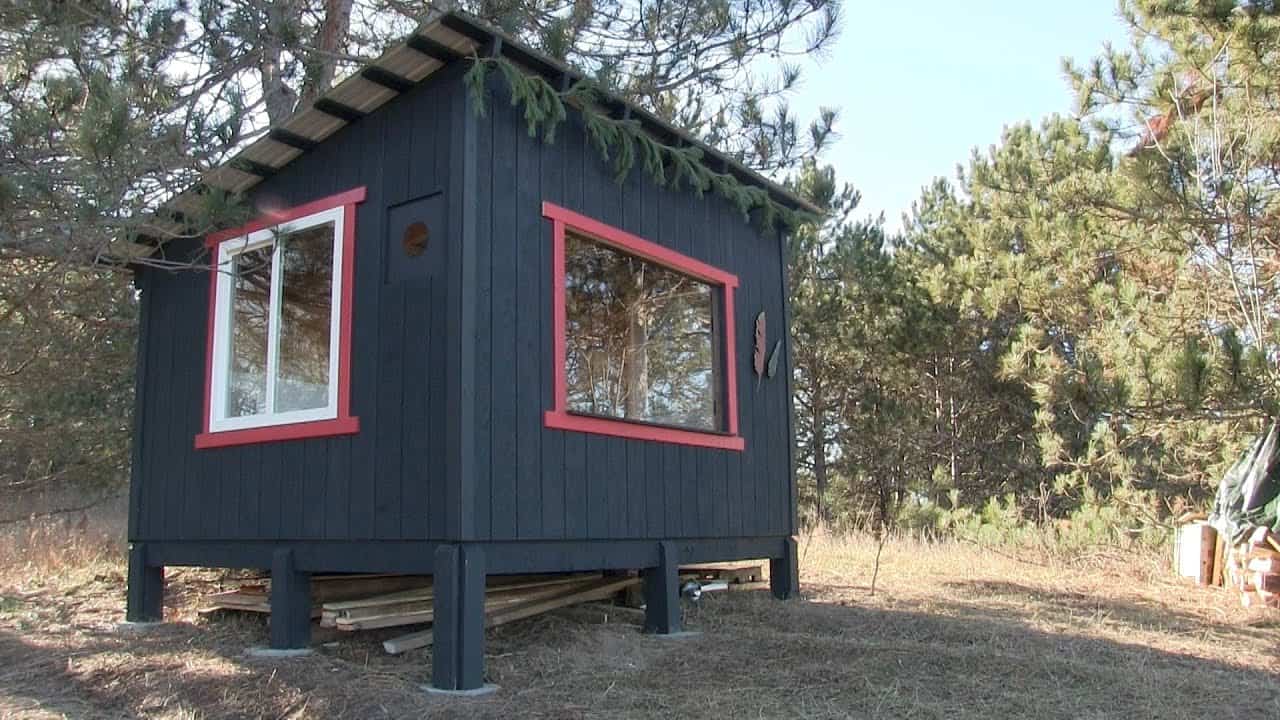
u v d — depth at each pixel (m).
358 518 5.52
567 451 5.74
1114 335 11.04
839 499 18.53
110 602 7.86
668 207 6.99
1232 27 9.23
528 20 9.25
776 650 5.70
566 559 5.66
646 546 6.30
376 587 6.60
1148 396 8.12
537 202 5.79
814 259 17.80
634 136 6.48
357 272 5.80
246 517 6.17
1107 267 13.66
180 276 6.94
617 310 6.45
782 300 8.34
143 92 6.64
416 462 5.27
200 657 5.66
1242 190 9.38
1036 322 14.26
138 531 6.88
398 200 5.67
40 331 10.12
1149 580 9.20
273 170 6.39
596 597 6.99
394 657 5.59
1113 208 10.68
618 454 6.15
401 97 5.76
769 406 7.93
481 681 4.94
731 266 7.68
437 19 5.17
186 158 6.47
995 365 17.72
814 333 17.83
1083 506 12.12
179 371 6.81
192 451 6.60
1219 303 10.76
